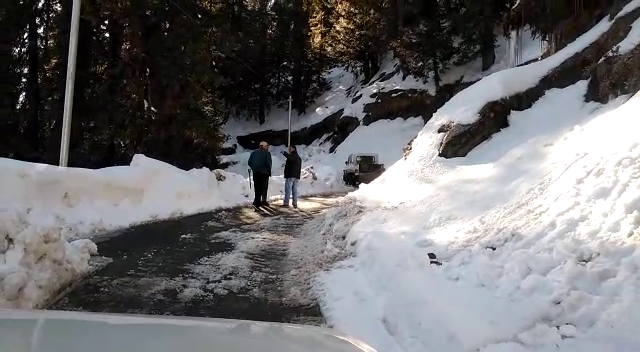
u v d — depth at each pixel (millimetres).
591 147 7293
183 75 21609
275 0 48156
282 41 47500
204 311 5094
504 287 4695
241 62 43312
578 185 6168
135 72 21141
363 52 43250
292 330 1918
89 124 21047
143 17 21047
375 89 38219
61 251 5793
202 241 8641
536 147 9242
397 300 4926
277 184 20281
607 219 5066
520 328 3916
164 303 5320
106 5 19953
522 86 12242
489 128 11656
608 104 9828
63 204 9766
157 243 8383
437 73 33344
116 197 10977
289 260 7270
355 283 5883
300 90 48000
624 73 9812
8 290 4723
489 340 3803
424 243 6652
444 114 13125
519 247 5438
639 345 3369
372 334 4441
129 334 1659
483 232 6398
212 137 23422
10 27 24609
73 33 12273
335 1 44094
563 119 10648
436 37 32438
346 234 8625
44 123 23609
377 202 11094
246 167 38625
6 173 9078
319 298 5500
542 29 15680
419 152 12695
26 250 5277
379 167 27375
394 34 35719
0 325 1715
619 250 4480
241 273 6527
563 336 3725
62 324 1746
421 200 9242
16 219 5496
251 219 11531
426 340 4078
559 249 4879
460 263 5605
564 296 4148
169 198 12391
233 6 30578
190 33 21875
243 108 49344
